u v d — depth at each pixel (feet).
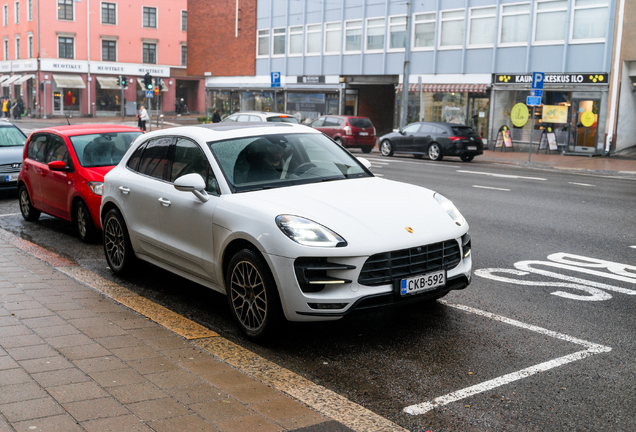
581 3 84.74
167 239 18.80
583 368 14.05
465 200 41.57
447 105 103.50
